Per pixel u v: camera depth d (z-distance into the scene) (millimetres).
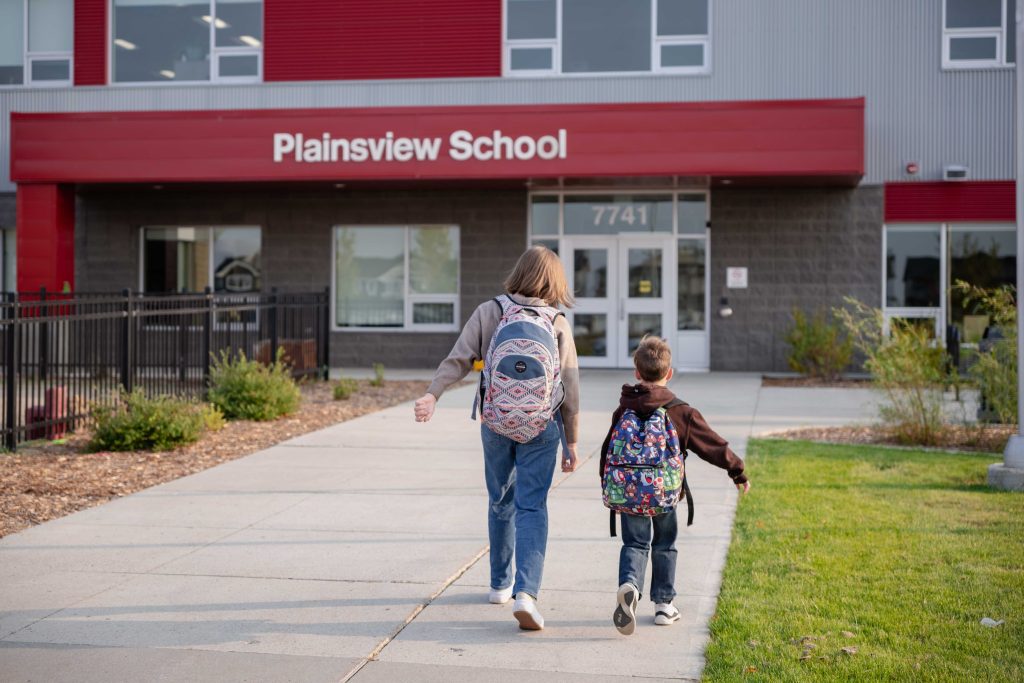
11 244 19734
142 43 19250
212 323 13492
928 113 17344
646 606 4949
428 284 19062
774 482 7824
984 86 17219
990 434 10078
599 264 18562
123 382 10875
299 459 9102
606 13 18000
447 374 4625
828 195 17781
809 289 17859
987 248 17406
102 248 19562
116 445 9492
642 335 18453
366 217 19000
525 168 16469
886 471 8289
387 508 7090
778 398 13922
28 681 3982
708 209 18203
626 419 4484
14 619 4723
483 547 6027
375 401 13547
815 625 4512
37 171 17500
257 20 18906
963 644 4250
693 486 7734
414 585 5266
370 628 4605
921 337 10531
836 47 17469
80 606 4914
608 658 4238
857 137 15766
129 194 19469
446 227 19016
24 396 11117
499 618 4746
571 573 5465
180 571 5520
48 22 19469
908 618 4582
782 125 15922
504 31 18188
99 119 17344
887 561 5520
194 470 8562
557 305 4754
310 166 16938
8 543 6105
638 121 16219
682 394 14414
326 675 4055
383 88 18375
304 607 4906
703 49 17797
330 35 18531
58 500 7312
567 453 4637
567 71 18078
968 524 6398
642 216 18422
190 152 17156
